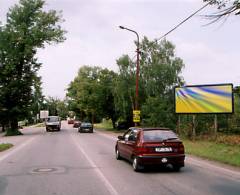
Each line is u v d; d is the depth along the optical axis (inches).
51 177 458.9
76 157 689.6
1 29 1907.0
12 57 1863.9
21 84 1895.9
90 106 2400.3
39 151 822.5
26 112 1892.2
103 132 1925.4
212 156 665.0
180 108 1154.0
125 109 1838.1
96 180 434.9
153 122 1322.6
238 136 1017.5
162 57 1723.7
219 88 1085.1
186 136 1178.6
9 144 997.2
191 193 358.6
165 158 500.1
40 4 1963.6
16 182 425.7
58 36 1966.0
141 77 1790.1
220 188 383.9
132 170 519.2
